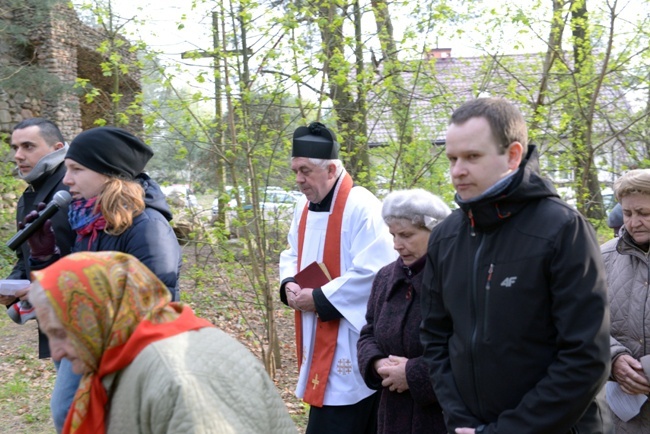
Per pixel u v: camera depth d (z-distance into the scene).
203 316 7.46
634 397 2.85
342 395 3.58
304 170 3.71
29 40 15.20
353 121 6.17
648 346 2.81
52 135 3.54
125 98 8.00
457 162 2.18
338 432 3.61
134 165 2.92
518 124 2.18
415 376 2.73
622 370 2.75
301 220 3.91
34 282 1.73
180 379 1.65
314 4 5.75
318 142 3.68
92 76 18.23
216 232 6.08
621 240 2.95
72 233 3.28
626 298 2.89
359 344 3.12
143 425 1.67
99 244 2.83
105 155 2.82
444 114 6.52
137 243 2.79
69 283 1.70
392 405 2.92
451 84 6.87
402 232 2.86
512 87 6.18
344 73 5.59
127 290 1.75
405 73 6.27
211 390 1.67
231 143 5.75
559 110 6.84
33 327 8.77
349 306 3.54
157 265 2.79
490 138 2.14
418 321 2.85
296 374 6.67
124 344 1.73
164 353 1.70
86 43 16.78
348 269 3.65
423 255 2.88
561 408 2.05
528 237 2.13
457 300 2.27
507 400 2.15
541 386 2.08
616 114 7.18
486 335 2.16
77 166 2.82
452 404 2.29
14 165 14.30
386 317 2.96
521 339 2.12
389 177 6.42
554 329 2.13
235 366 1.75
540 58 7.23
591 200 6.85
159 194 3.05
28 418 5.59
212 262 7.04
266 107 5.78
